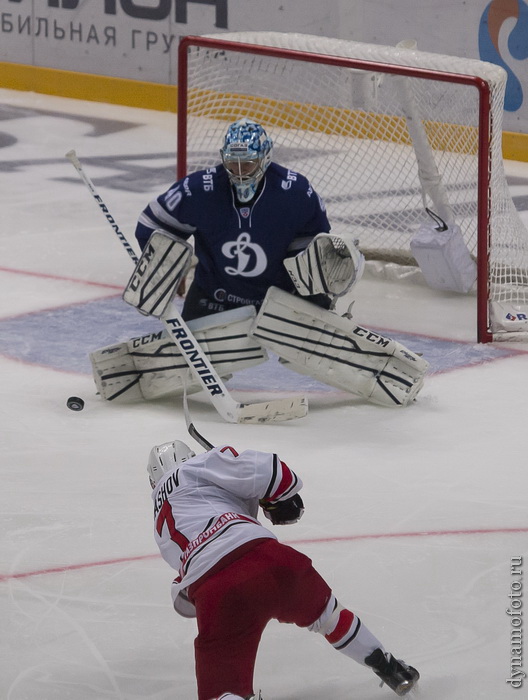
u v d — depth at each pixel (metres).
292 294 21.86
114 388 22.50
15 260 33.31
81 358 25.42
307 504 17.70
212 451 12.30
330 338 22.00
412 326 28.06
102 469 19.23
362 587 15.06
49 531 16.80
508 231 27.97
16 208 38.66
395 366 22.17
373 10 48.75
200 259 22.42
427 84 31.23
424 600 14.73
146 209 21.97
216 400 21.66
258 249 21.72
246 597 11.13
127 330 27.50
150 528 16.91
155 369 22.34
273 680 12.98
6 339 26.58
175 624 14.20
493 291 27.34
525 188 42.22
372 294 30.81
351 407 22.53
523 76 46.25
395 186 35.81
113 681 12.94
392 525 16.97
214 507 11.96
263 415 21.50
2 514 17.38
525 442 20.56
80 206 39.16
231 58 35.03
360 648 12.03
